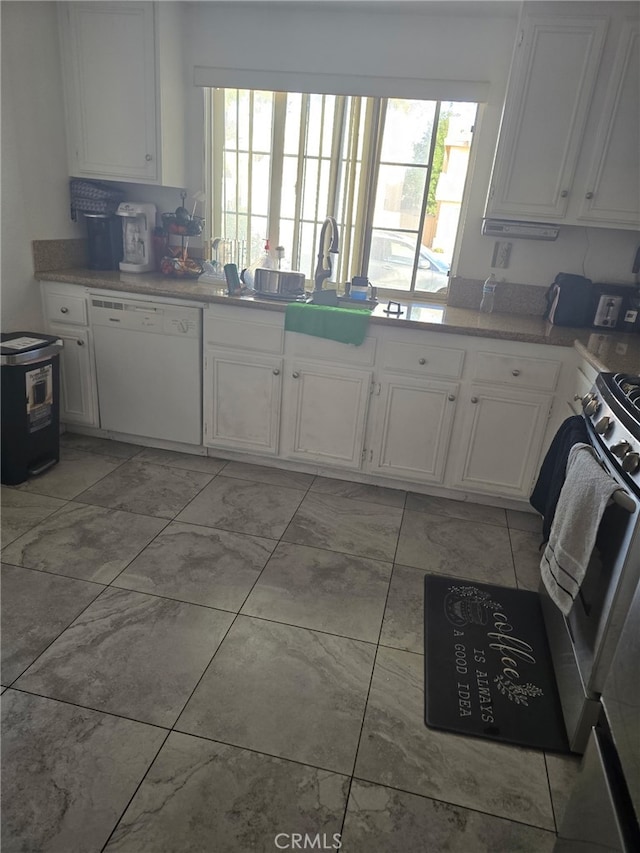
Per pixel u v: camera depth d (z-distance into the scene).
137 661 1.70
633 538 1.30
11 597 1.92
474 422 2.65
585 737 1.49
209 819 1.28
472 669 1.78
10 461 2.60
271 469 3.02
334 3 2.72
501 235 2.81
